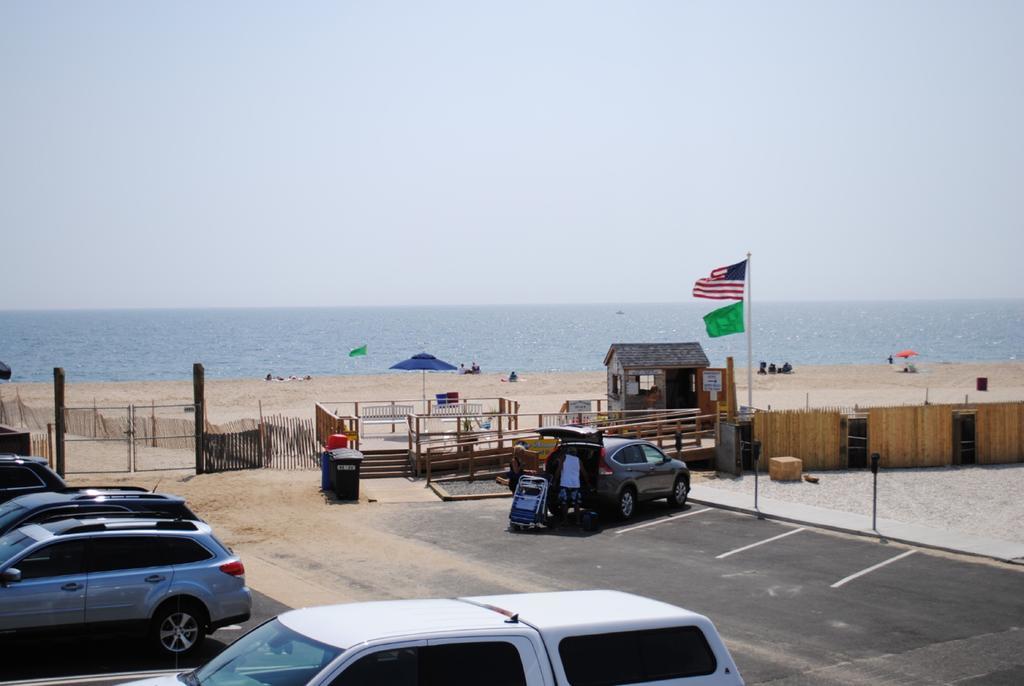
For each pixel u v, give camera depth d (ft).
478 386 229.66
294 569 53.36
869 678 35.55
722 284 97.35
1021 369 272.92
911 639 40.68
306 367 365.20
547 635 19.65
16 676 32.42
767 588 49.47
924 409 94.68
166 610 34.53
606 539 62.13
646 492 70.33
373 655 18.26
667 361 105.09
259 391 222.89
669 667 20.58
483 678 18.75
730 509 72.74
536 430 70.54
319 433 107.65
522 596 23.13
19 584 32.45
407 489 81.25
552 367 363.56
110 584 33.68
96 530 34.47
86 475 84.48
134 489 46.91
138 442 103.76
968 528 65.92
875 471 65.00
